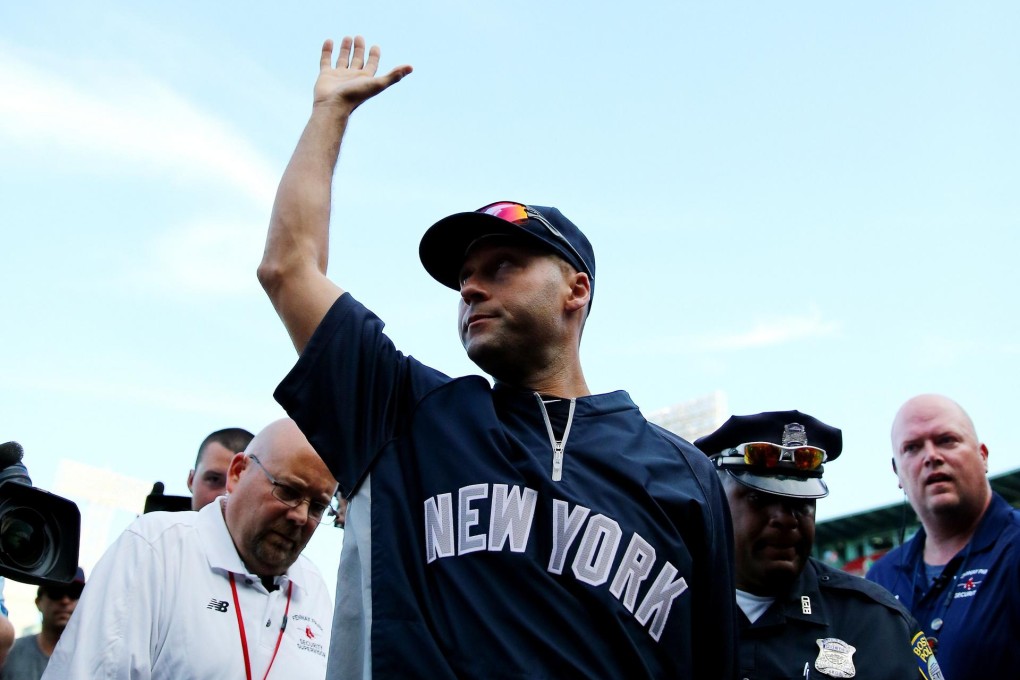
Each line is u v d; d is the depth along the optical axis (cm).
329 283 270
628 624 233
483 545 234
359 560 243
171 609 372
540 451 252
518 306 267
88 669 343
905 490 507
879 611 377
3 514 300
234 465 437
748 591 382
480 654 220
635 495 250
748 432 398
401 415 264
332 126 289
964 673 436
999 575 439
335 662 240
